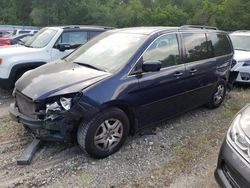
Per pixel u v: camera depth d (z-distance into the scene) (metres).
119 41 4.88
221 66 6.19
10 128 5.08
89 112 3.83
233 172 2.99
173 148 4.56
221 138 4.97
